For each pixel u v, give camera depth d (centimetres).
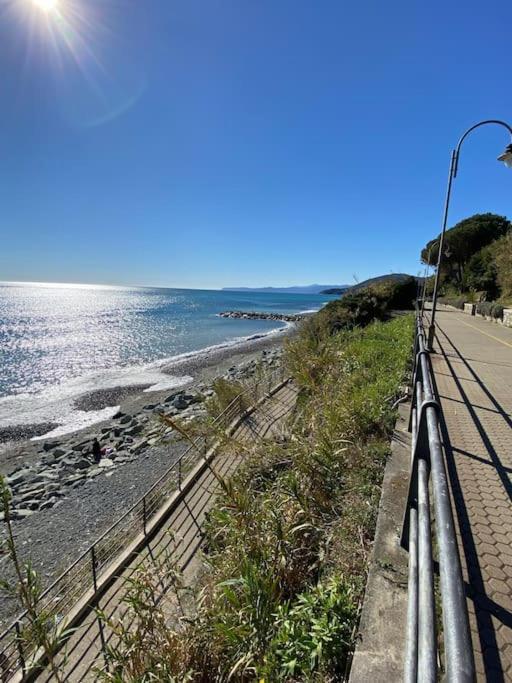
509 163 830
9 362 2547
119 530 661
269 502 374
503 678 183
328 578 283
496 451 432
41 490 934
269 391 953
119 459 1079
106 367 2453
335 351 988
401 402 588
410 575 201
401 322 1870
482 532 290
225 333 4319
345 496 382
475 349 1183
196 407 1419
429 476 244
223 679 259
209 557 393
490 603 225
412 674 146
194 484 705
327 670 215
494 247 2919
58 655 409
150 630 308
